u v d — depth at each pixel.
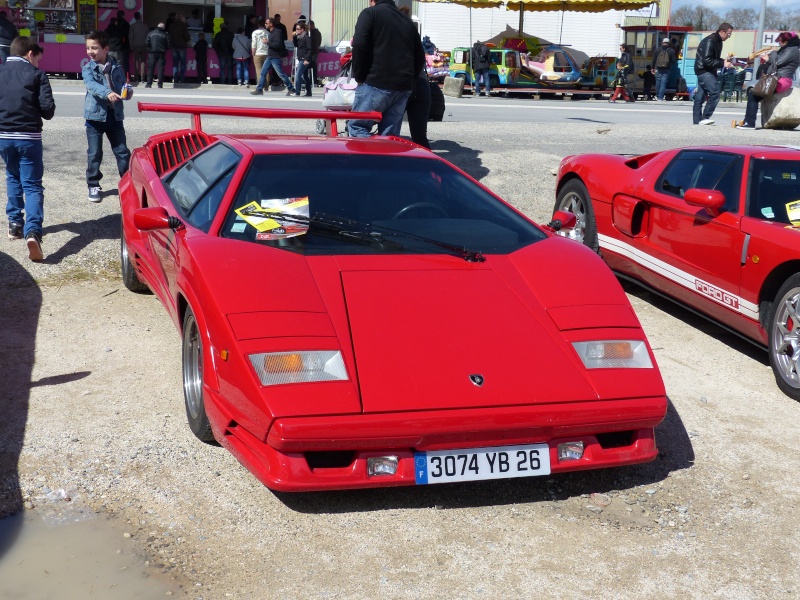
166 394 4.20
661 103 24.16
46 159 8.97
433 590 2.74
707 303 5.29
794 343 4.50
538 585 2.79
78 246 6.64
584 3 24.61
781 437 4.05
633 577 2.86
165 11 23.19
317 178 3.98
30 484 3.29
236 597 2.67
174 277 3.84
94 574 2.76
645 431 3.33
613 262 6.32
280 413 2.85
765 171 5.22
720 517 3.28
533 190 9.11
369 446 2.94
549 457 3.15
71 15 21.08
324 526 3.10
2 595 2.63
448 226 3.90
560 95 25.58
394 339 3.15
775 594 2.79
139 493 3.26
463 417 2.95
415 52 7.75
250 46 21.88
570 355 3.25
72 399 4.10
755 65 26.77
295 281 3.33
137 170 5.34
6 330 5.02
